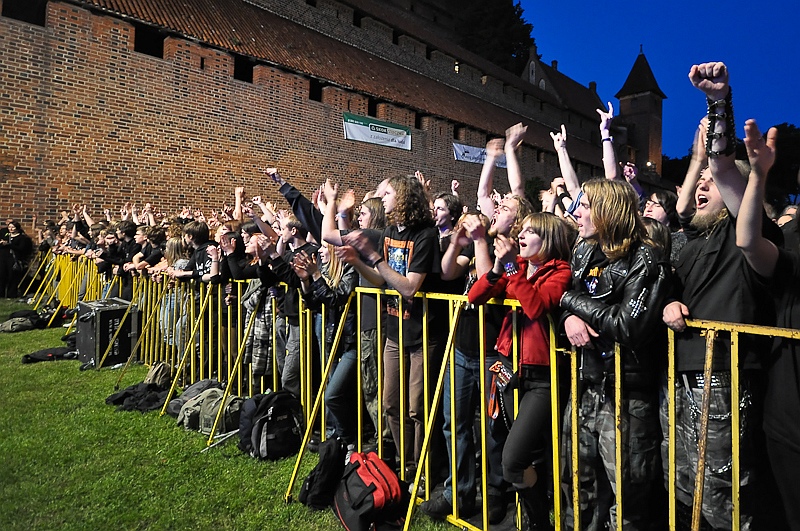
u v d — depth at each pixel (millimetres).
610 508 2191
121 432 4004
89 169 10727
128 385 5203
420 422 3016
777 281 1823
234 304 4719
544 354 2332
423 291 2852
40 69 10133
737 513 1767
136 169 11391
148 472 3354
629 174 3824
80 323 6281
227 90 13086
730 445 1847
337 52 18109
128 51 11344
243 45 13586
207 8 14273
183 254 5699
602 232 2020
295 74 14719
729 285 1880
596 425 2162
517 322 2410
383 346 3207
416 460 3072
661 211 3246
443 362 2645
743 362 1842
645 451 2061
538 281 2291
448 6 38875
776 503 2004
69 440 3850
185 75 12273
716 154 1757
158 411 4465
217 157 12812
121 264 6906
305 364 3824
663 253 1989
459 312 2600
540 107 32719
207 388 4414
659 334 2057
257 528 2723
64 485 3197
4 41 9719
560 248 2342
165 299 5621
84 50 10703
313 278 3307
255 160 13641
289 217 4129
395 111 18047
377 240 3256
